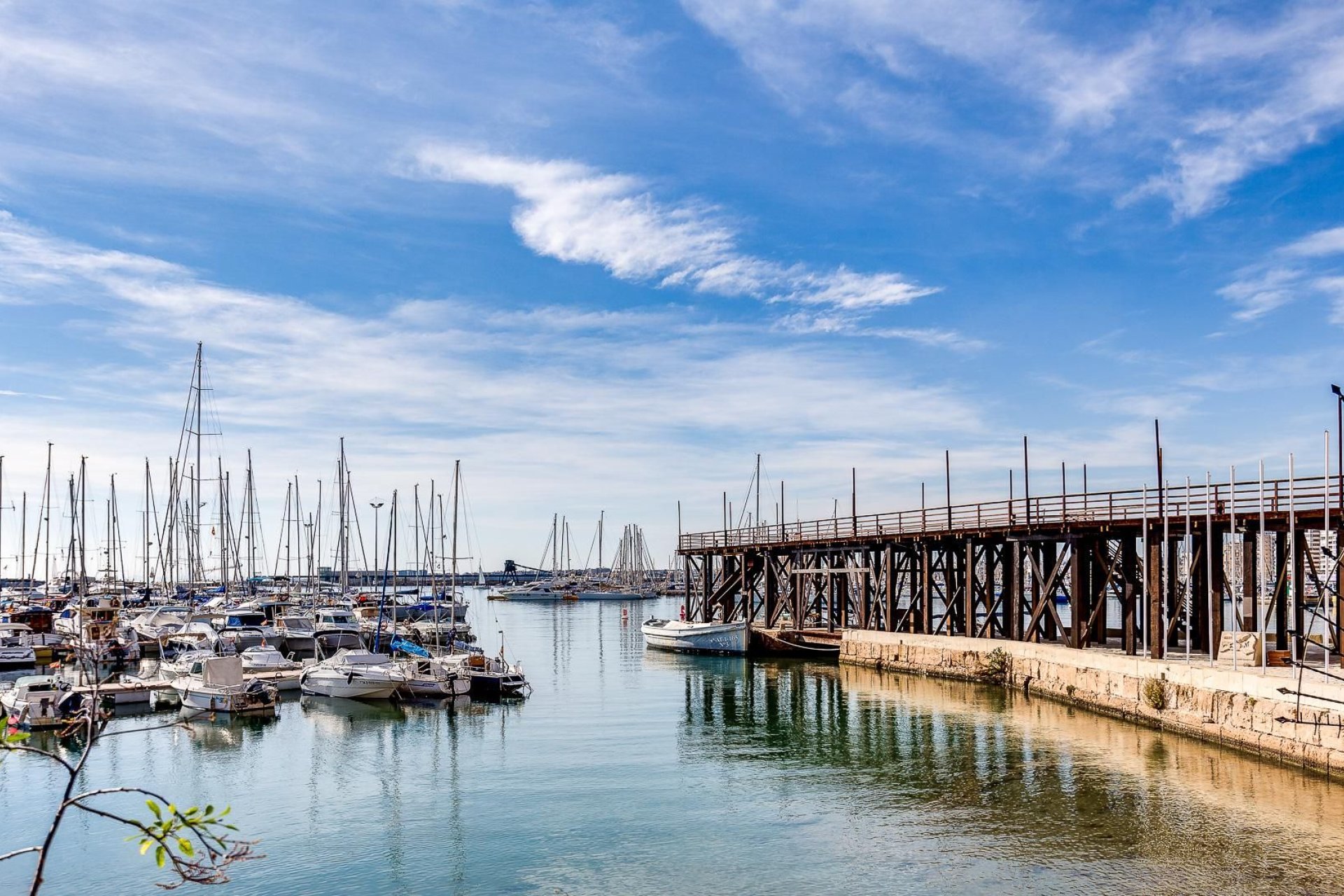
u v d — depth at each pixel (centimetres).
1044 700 4197
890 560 5453
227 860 805
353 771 3183
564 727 3916
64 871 2309
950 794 2778
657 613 12769
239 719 4075
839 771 3091
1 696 3838
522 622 10838
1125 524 3872
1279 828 2386
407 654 5081
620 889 2152
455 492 6500
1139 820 2475
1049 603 4397
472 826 2598
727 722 3962
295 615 6944
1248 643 3344
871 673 5344
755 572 6950
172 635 5981
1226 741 3166
